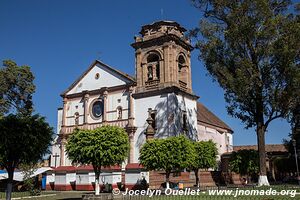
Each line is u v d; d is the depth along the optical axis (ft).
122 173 138.00
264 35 99.86
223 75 106.11
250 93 104.68
